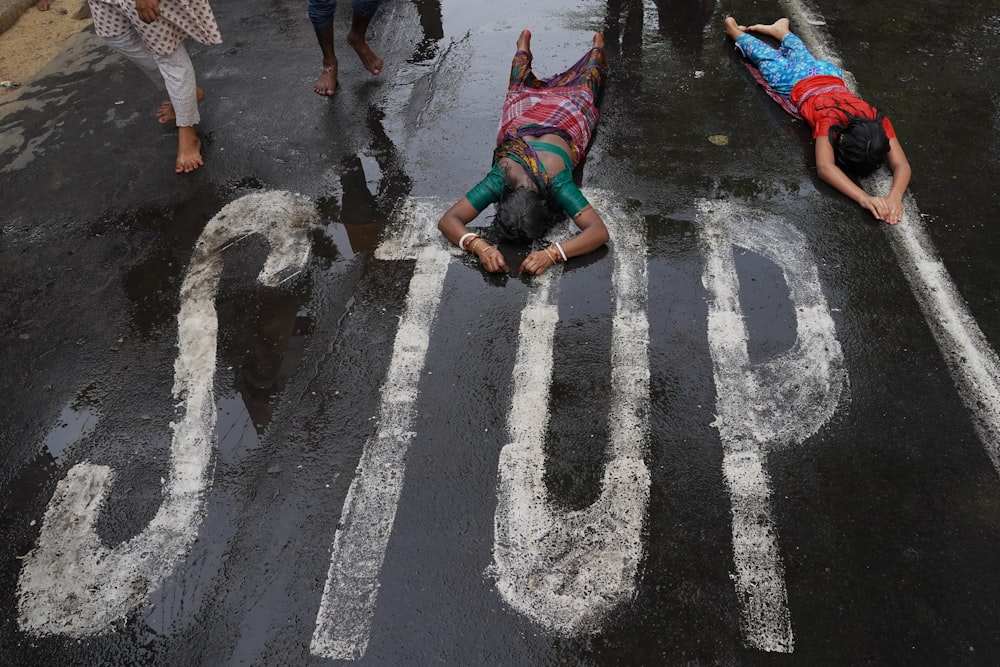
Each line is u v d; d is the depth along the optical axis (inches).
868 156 148.8
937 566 96.1
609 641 90.9
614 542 99.7
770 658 88.8
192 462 111.7
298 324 130.3
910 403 113.9
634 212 148.2
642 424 112.6
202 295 137.0
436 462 109.3
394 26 209.0
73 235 151.4
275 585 97.6
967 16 204.7
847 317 126.6
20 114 185.8
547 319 128.3
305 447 112.3
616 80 184.2
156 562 101.0
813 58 182.4
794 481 105.1
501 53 195.8
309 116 177.8
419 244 143.5
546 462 108.7
